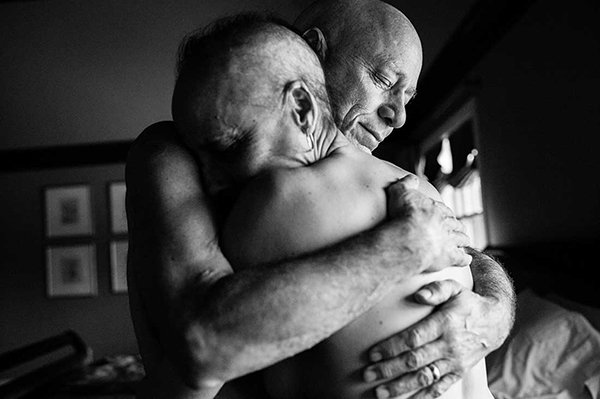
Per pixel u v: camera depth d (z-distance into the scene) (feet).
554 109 11.57
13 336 25.03
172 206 2.69
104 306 24.91
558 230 11.69
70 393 15.48
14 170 25.66
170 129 3.12
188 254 2.55
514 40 13.33
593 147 10.19
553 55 11.46
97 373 17.53
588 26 10.03
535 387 8.46
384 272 2.40
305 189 2.57
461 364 2.63
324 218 2.52
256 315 2.28
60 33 19.29
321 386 2.59
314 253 2.44
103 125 24.25
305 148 2.68
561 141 11.36
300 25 4.05
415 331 2.53
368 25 3.81
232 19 2.86
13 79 21.49
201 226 2.64
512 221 14.02
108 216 25.22
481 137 15.92
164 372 2.77
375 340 2.52
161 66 21.17
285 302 2.28
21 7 18.03
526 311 9.86
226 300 2.32
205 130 2.61
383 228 2.49
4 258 25.41
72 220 25.32
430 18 15.43
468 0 13.91
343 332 2.53
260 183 2.61
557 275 11.23
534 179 12.64
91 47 20.06
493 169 15.12
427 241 2.50
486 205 15.76
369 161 2.77
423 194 2.66
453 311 2.63
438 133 20.01
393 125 3.95
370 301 2.38
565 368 8.46
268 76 2.59
